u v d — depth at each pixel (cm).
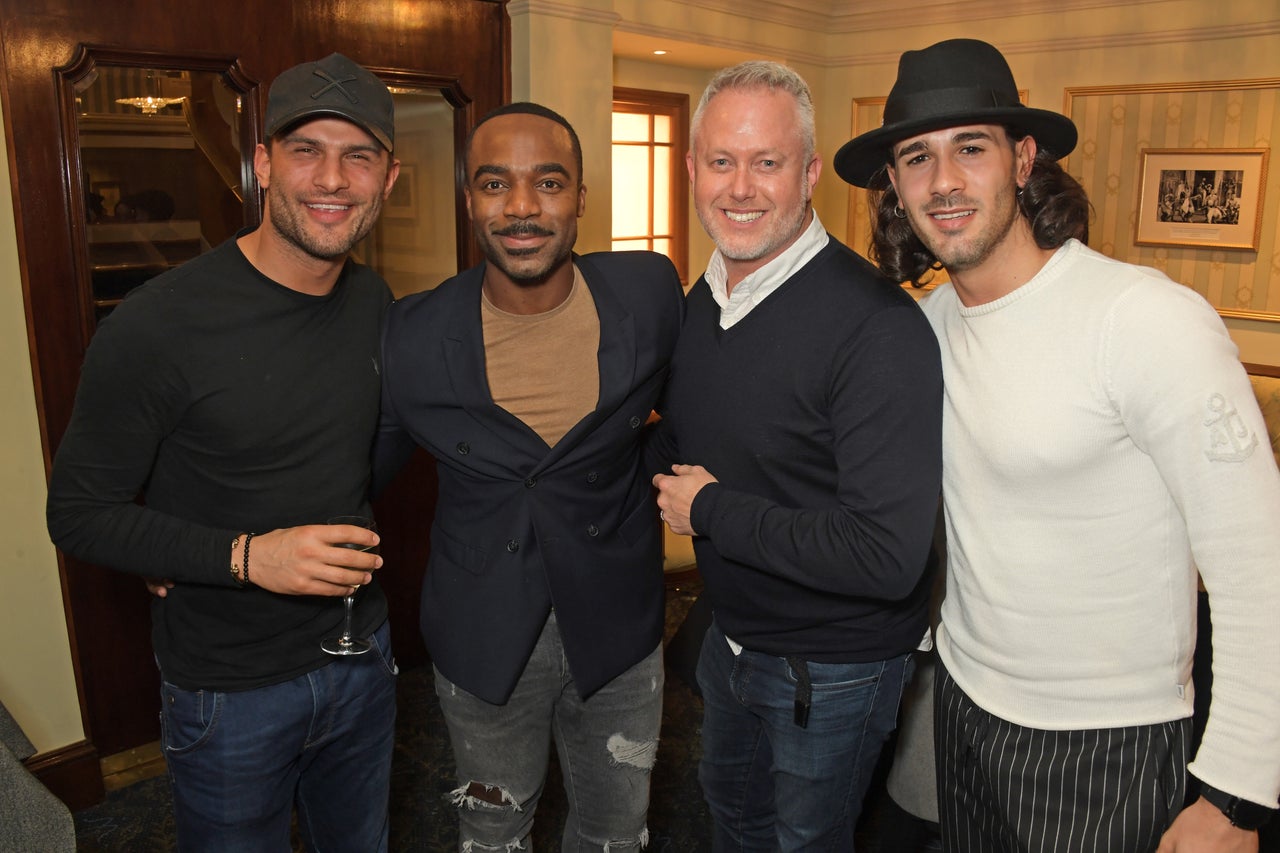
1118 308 121
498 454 151
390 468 168
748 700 160
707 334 154
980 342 133
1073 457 124
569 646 156
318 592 135
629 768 171
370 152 143
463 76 291
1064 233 127
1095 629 128
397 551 301
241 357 140
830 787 157
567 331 152
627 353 152
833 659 149
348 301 155
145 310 136
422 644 312
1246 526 113
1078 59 419
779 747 158
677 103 451
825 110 479
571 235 146
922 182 133
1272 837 158
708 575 162
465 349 150
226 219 251
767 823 178
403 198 286
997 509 132
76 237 223
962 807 149
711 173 145
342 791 169
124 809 242
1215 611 116
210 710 147
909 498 131
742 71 144
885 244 158
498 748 163
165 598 151
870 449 133
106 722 250
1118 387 120
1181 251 413
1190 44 391
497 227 141
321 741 158
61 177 220
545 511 152
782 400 143
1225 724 116
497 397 152
